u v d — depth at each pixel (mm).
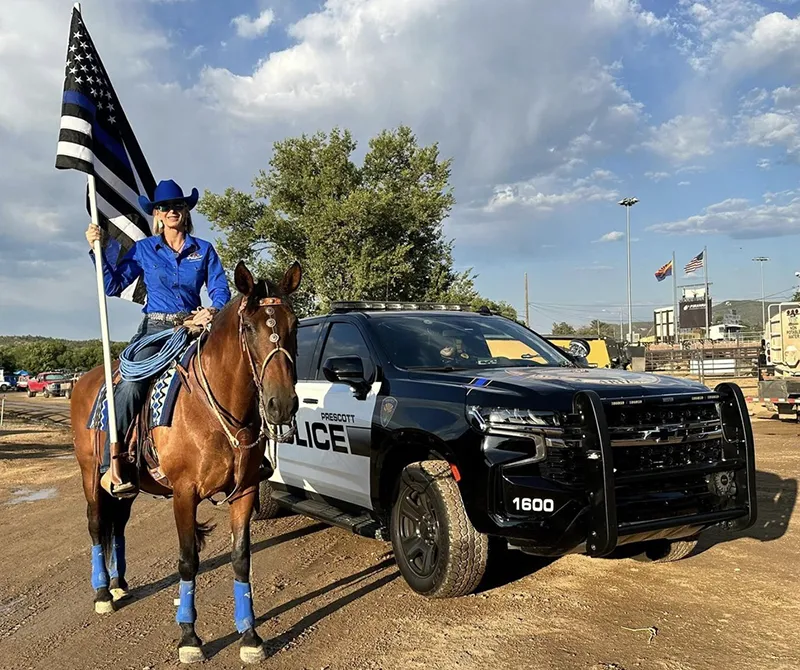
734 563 5652
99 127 5133
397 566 5715
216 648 4305
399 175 30453
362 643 4246
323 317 6887
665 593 4973
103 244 4973
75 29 5074
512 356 6047
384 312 6441
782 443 12953
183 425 4230
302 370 6801
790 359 18672
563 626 4395
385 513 5375
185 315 4871
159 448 4340
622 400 4383
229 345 4109
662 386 4746
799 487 8594
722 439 4848
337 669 3928
